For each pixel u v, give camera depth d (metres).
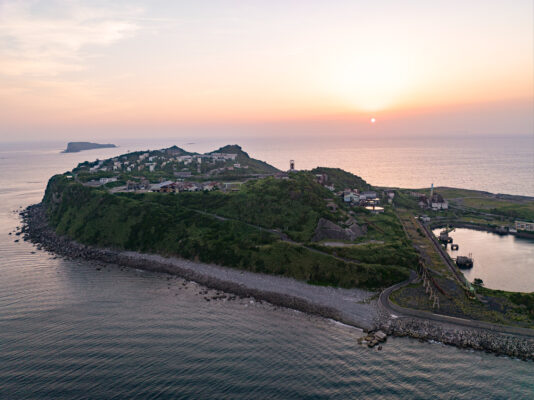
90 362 64.88
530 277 111.19
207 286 102.56
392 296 89.88
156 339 73.00
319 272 102.44
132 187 190.75
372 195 190.62
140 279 108.25
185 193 165.50
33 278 108.06
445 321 77.94
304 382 59.78
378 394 56.88
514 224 178.12
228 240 124.75
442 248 132.25
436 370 62.94
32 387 58.31
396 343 71.94
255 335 75.19
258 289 98.44
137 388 58.00
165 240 131.00
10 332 75.50
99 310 86.38
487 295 89.50
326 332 76.56
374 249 113.19
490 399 55.75
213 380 60.06
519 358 66.12
